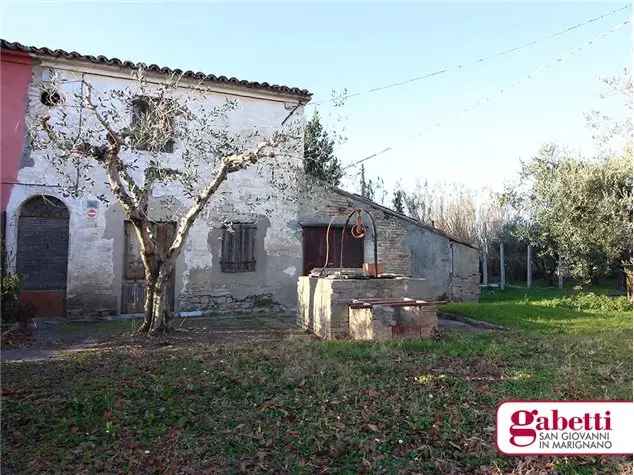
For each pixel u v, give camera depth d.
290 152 10.44
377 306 6.61
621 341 6.43
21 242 8.79
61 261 9.07
